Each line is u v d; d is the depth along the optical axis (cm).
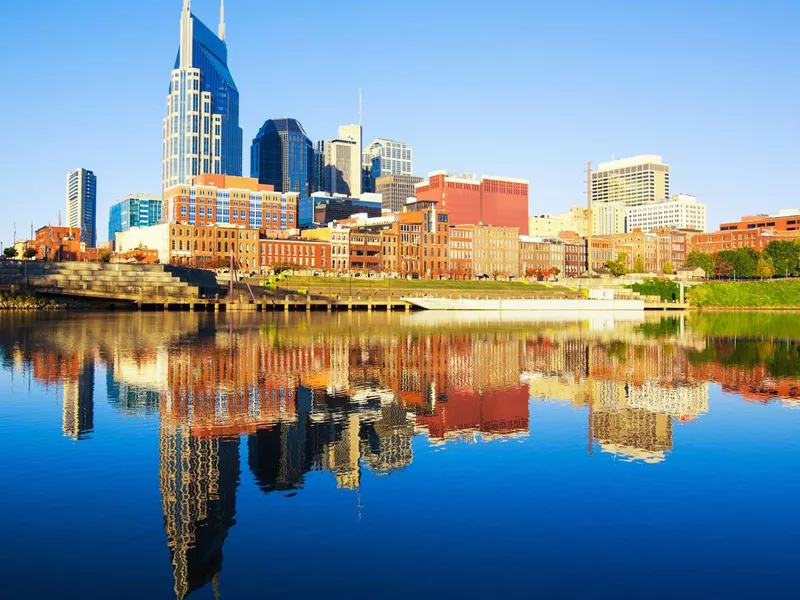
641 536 2261
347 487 2714
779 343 9644
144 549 2128
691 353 8112
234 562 2045
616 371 6356
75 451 3197
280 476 2858
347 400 4641
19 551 2105
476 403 4600
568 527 2325
